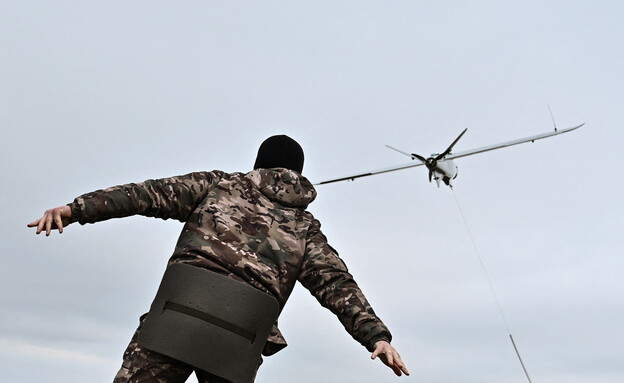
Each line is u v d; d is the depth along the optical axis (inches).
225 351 110.4
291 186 127.7
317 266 125.9
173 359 111.3
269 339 121.8
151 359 111.0
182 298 111.3
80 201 110.7
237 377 110.9
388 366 116.6
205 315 110.6
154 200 117.3
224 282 112.7
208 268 114.3
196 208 122.5
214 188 124.9
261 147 138.6
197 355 108.9
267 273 117.5
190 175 124.8
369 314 121.8
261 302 114.2
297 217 129.0
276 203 127.3
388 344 117.4
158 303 113.2
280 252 121.0
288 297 122.8
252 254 118.0
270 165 135.7
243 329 112.2
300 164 138.5
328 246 129.7
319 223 133.7
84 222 112.1
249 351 112.7
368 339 119.3
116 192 113.8
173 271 114.2
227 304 111.7
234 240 118.2
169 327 109.9
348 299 123.3
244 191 126.2
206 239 117.0
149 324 111.8
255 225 121.7
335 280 125.6
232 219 120.4
